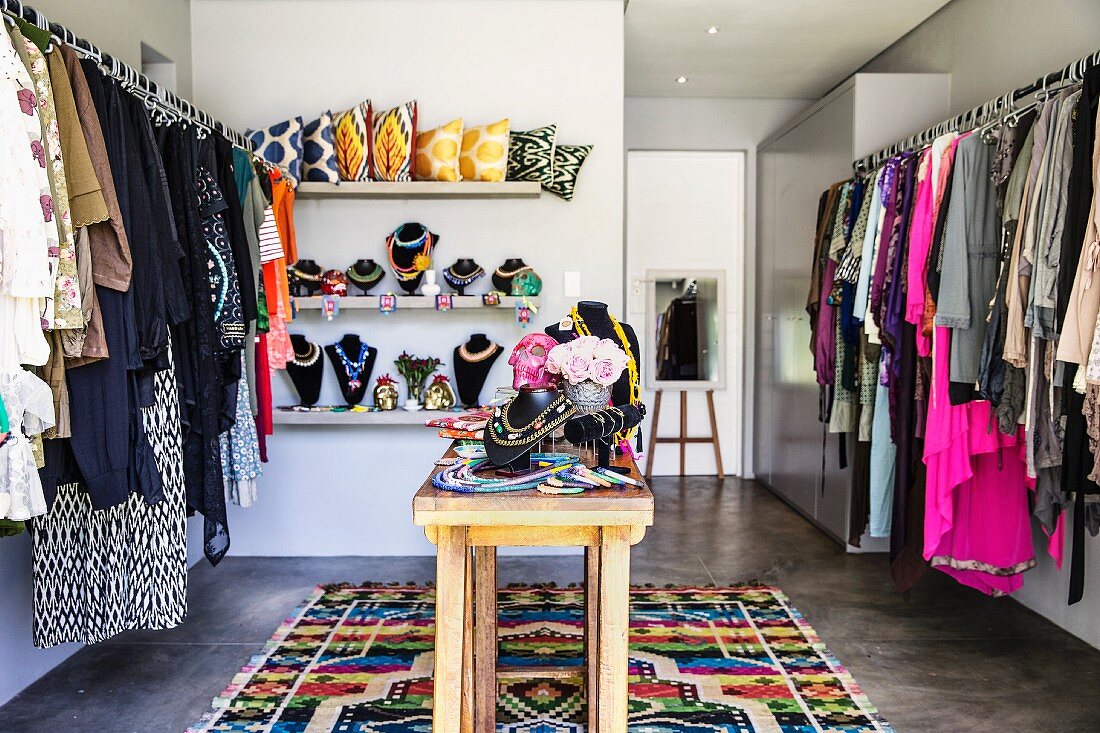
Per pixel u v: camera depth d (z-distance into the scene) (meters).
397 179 3.90
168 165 2.64
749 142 6.05
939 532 3.11
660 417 6.27
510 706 2.59
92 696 2.67
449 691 1.95
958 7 4.07
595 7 4.08
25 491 1.88
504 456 1.99
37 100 1.93
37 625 2.53
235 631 3.22
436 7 4.07
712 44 4.79
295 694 2.66
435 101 4.09
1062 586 3.26
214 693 2.69
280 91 4.09
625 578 1.93
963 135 3.04
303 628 3.22
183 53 3.99
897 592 3.70
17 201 1.81
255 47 4.08
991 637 3.18
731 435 6.29
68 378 2.12
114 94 2.25
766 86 5.73
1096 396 2.32
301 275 3.96
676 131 6.03
